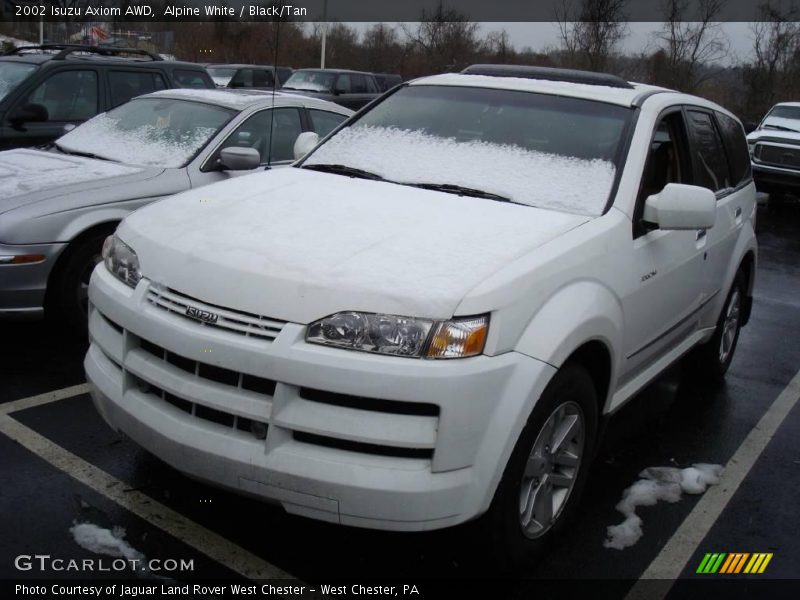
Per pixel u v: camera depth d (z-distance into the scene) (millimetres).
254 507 3500
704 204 3662
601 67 24766
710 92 27781
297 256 2955
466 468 2764
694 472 4156
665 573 3320
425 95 4551
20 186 5145
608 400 3582
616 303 3400
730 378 5797
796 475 4316
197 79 8922
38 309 4926
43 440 3967
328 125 6965
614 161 3865
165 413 2977
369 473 2689
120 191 5230
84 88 7801
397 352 2697
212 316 2857
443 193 3744
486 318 2799
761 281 9117
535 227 3354
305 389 2727
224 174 5840
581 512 3738
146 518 3363
